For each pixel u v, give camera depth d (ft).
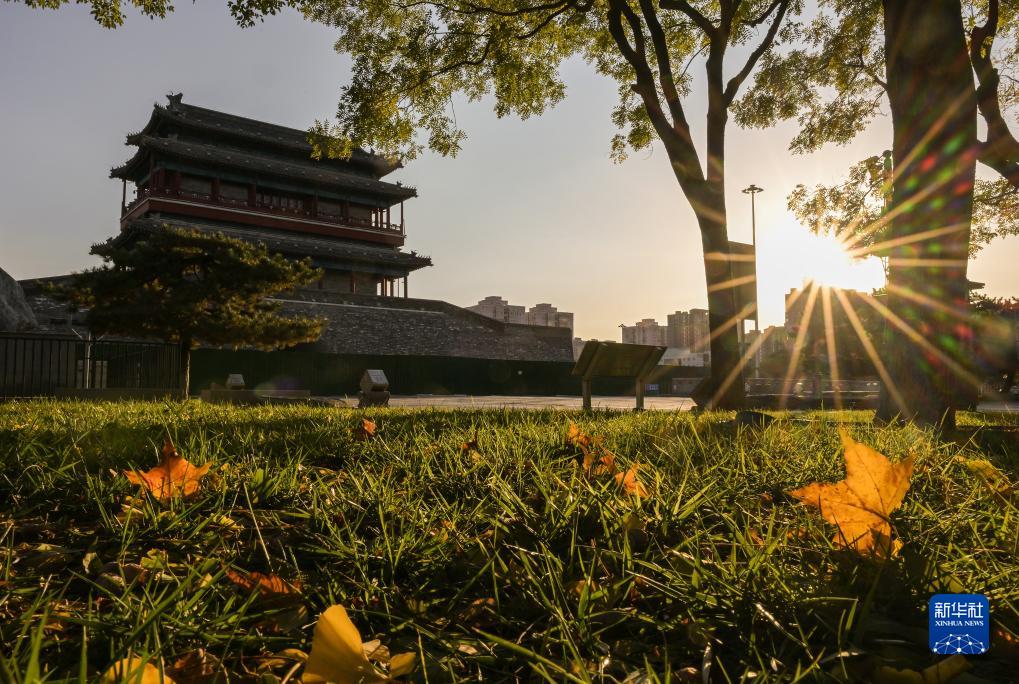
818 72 53.42
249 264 67.56
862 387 90.07
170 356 68.64
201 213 205.26
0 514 6.01
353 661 2.53
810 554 4.31
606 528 4.75
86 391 39.70
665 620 3.50
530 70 57.06
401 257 234.79
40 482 7.02
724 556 4.71
